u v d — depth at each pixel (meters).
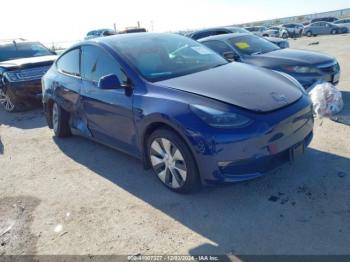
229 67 3.89
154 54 3.93
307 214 2.82
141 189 3.56
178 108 2.99
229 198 3.18
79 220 3.12
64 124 5.21
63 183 3.90
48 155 4.83
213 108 2.87
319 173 3.43
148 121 3.25
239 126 2.77
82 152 4.82
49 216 3.24
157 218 3.02
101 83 3.46
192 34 11.67
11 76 7.14
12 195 3.74
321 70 5.74
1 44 8.93
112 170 4.11
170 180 3.37
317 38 26.61
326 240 2.50
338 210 2.82
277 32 33.38
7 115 7.62
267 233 2.65
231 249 2.54
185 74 3.62
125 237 2.81
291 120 2.96
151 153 3.44
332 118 4.97
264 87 3.23
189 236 2.73
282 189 3.23
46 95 5.34
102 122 4.07
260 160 2.85
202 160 2.87
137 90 3.46
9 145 5.45
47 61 7.61
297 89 3.44
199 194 3.30
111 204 3.34
